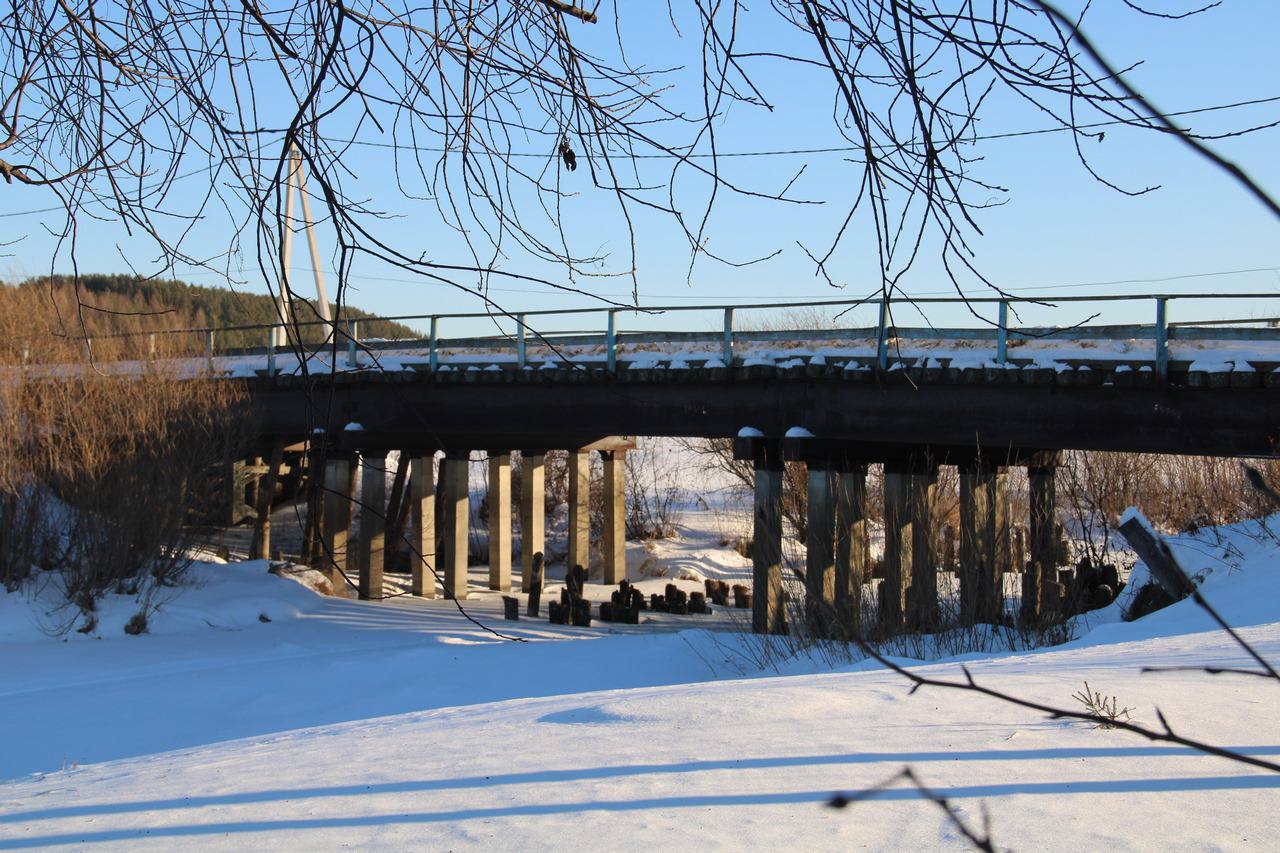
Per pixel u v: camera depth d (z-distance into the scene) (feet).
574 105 13.06
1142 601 54.54
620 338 75.00
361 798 16.46
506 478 101.86
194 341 84.28
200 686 48.44
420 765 18.98
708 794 15.21
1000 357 59.31
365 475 86.69
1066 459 82.99
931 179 10.61
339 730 28.99
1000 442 60.29
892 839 12.80
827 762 16.79
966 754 16.88
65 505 76.74
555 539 135.13
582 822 14.10
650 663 48.26
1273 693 20.81
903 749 17.44
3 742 39.63
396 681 46.57
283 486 131.23
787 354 68.03
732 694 24.03
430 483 93.71
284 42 11.95
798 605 52.90
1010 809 13.78
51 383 73.56
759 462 67.36
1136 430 56.39
